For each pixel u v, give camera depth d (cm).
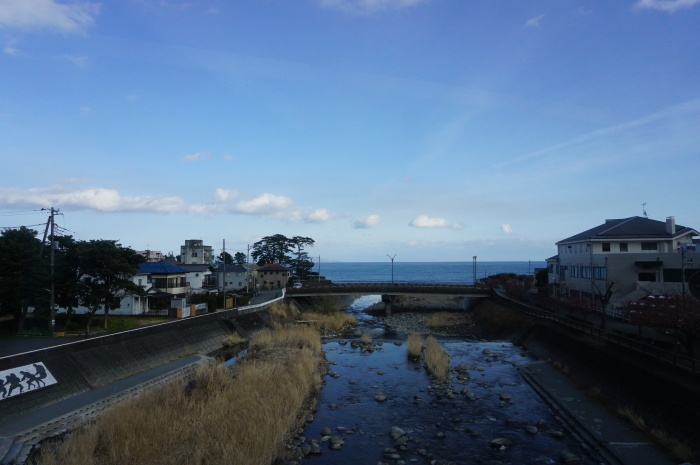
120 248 3659
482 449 1788
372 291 6838
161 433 1577
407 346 3822
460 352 3766
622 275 4188
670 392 1859
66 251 3606
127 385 2516
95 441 1538
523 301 5672
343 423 2103
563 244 5694
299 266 11500
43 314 3747
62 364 2388
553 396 2394
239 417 1744
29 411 2038
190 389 2173
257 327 4781
